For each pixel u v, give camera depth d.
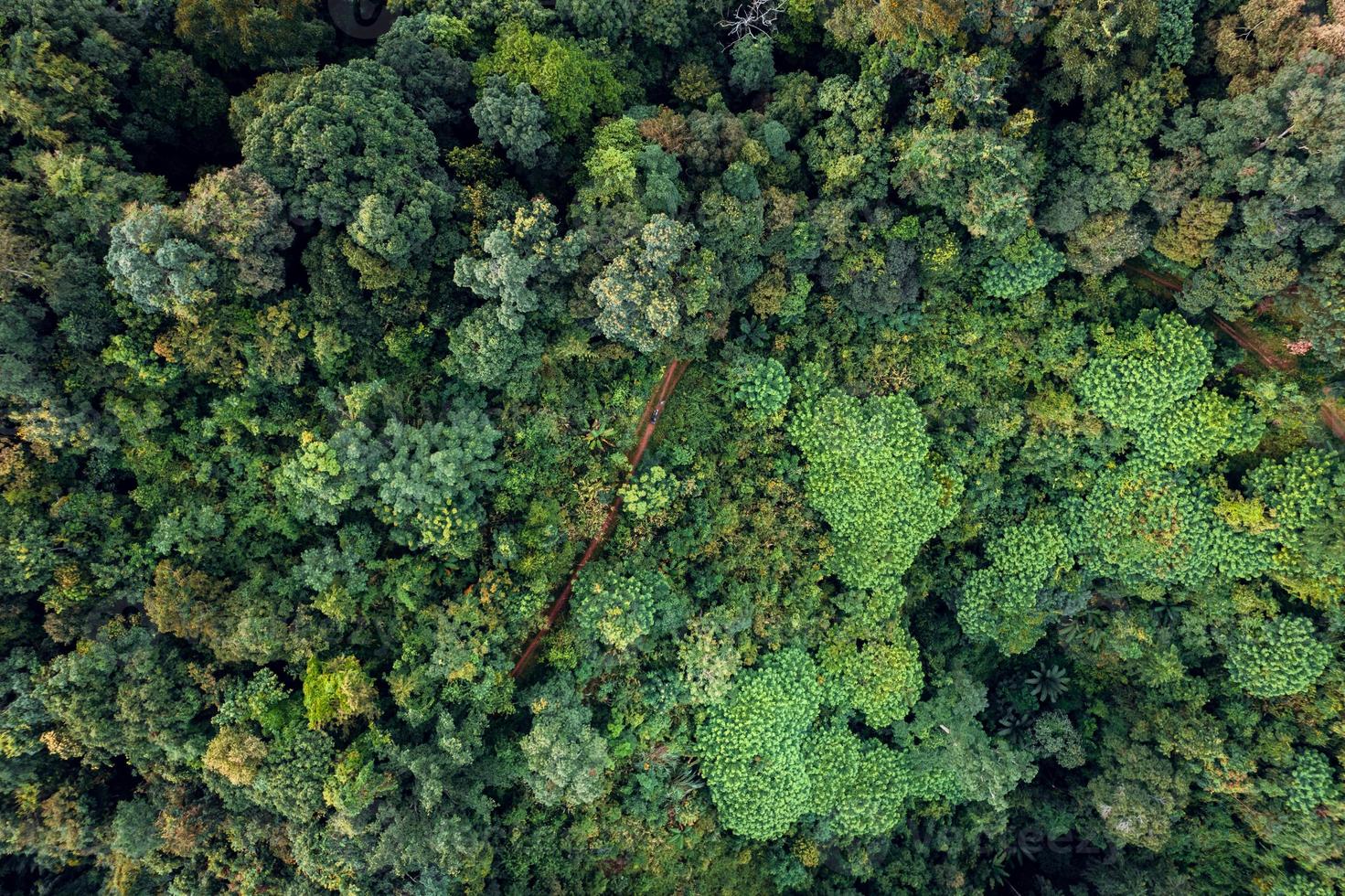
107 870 29.48
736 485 34.38
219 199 24.14
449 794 28.72
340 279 26.23
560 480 31.94
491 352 27.80
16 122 24.89
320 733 27.33
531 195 30.11
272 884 28.31
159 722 26.84
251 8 27.23
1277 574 33.44
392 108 26.61
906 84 29.47
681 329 29.64
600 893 32.97
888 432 33.44
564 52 28.34
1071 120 29.80
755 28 32.94
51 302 24.36
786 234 30.58
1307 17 25.55
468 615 29.00
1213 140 26.95
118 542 27.50
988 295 33.97
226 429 28.28
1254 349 32.78
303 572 28.31
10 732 26.23
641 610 30.53
